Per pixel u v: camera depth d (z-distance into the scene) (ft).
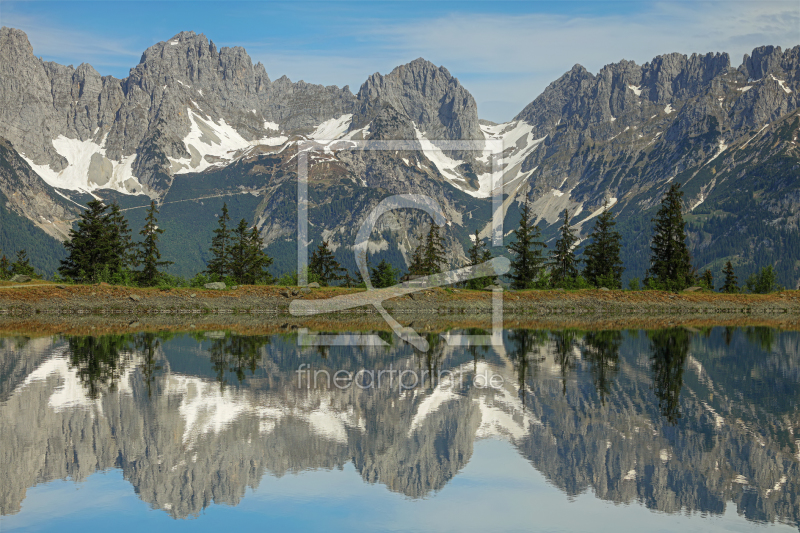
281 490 59.93
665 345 157.89
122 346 145.18
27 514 54.34
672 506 56.18
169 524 52.54
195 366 118.73
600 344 159.74
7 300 250.98
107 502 56.80
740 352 145.18
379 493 59.21
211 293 274.16
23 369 113.91
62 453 68.59
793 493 58.95
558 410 87.56
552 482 61.72
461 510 55.42
